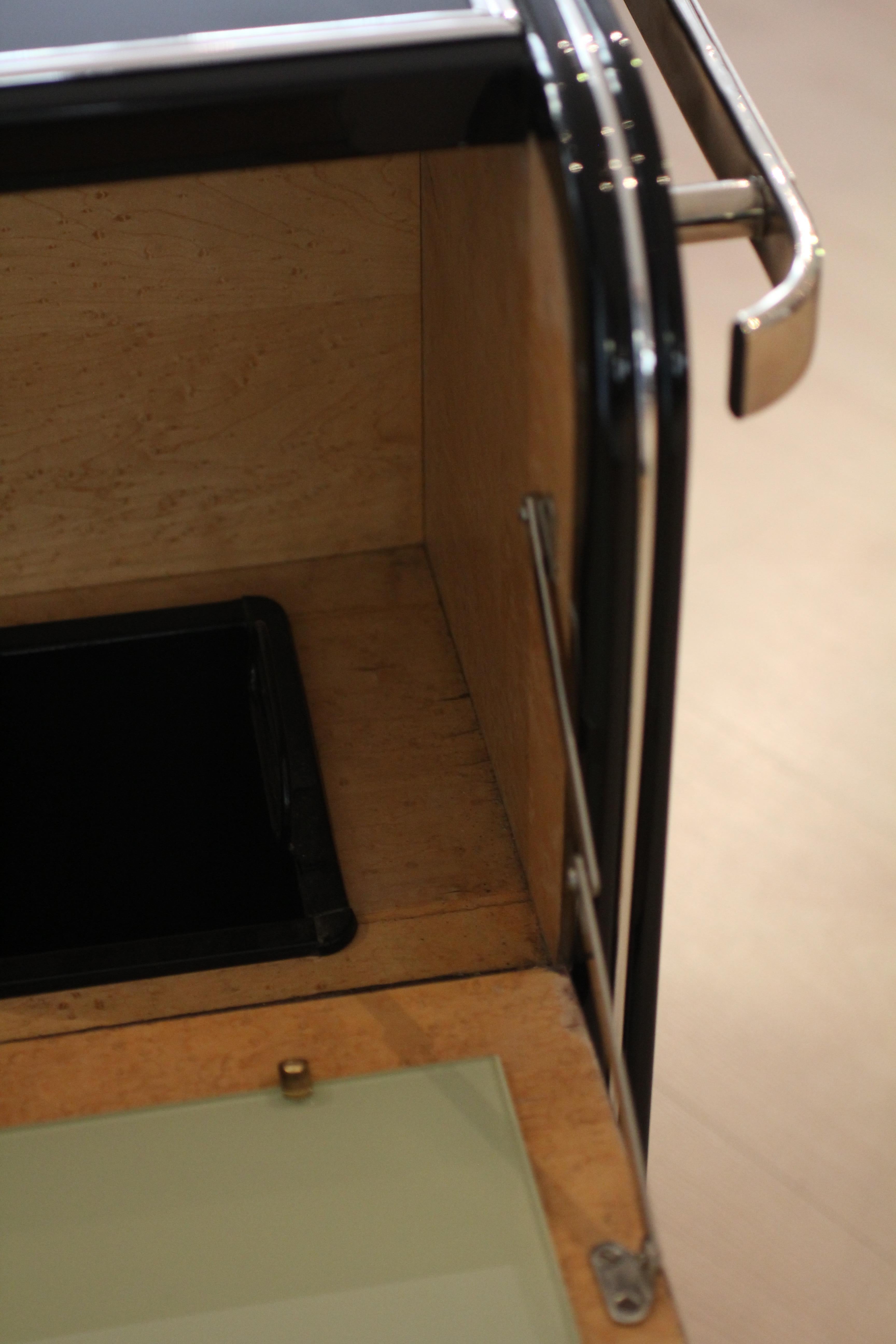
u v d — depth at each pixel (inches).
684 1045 55.8
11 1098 26.2
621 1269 23.2
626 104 20.9
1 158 21.0
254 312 37.3
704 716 68.5
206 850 33.9
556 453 22.7
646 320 19.6
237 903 32.7
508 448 27.1
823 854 62.4
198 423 39.0
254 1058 26.8
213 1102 26.0
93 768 36.2
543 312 22.5
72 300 36.1
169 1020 27.5
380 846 33.0
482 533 31.6
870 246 97.2
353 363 38.7
